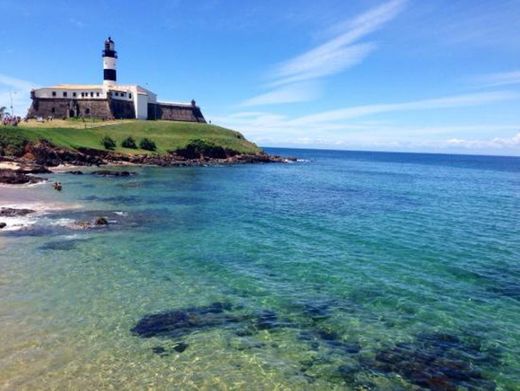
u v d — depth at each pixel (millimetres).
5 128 95125
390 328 18375
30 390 13023
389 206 53625
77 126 132375
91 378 13891
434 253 30219
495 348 16859
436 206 54156
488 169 176375
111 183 69125
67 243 30672
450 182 97688
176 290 22234
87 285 22406
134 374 14289
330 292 22375
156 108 178250
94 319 18312
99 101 157500
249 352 16141
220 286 23016
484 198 64562
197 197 57625
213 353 15953
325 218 43844
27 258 26578
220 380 14188
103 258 27422
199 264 26859
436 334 17922
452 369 15320
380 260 28203
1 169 70625
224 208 49188
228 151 146750
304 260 28000
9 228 34156
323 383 14273
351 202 57094
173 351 15977
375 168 159125
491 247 32375
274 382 14227
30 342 15945
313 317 19328
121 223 38438
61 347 15758
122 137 127188
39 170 78875
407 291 22656
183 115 185375
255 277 24547
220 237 34281
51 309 19078
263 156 158125
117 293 21453
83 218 39594
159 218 41562
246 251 30125
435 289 23078
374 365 15453
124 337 16875
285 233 36156
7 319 17766
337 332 17938
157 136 137125
